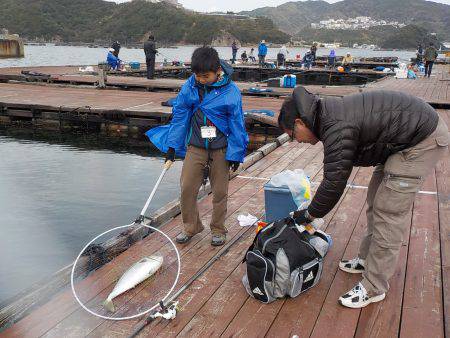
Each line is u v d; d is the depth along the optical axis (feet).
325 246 10.31
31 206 20.76
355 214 14.01
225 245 11.85
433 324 8.36
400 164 7.90
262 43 87.15
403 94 7.92
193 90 10.39
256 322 8.48
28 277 14.30
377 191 8.45
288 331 8.20
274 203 12.03
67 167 28.02
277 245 9.04
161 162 29.81
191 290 9.64
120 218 19.65
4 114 39.70
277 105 39.88
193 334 8.13
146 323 8.41
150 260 10.19
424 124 7.64
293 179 11.97
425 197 15.67
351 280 9.92
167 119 34.68
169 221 13.87
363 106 7.72
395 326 8.30
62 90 50.31
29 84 55.57
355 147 7.72
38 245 16.61
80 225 18.75
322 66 107.86
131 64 79.41
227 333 8.16
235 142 10.46
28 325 8.35
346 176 7.81
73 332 8.18
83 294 9.48
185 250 11.57
